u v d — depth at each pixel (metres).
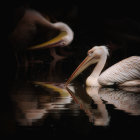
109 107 8.84
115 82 12.02
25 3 25.38
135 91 11.16
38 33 24.16
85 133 6.80
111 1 34.69
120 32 32.50
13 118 7.89
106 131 6.88
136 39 32.12
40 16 23.53
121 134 6.71
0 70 19.02
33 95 10.73
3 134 6.79
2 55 24.81
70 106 9.03
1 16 23.89
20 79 14.87
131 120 7.58
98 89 11.72
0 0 23.86
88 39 32.22
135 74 11.98
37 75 16.36
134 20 35.47
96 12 33.97
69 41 23.67
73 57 26.92
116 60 23.31
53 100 9.87
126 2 35.50
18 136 6.69
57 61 24.48
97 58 12.49
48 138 6.56
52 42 23.38
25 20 22.97
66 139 6.50
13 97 10.43
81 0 33.53
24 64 22.77
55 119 7.76
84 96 10.43
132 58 12.16
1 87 12.55
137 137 6.57
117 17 35.09
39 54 26.69
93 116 7.96
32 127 7.18
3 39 24.42
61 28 23.89
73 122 7.50
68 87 12.34
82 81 13.84
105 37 32.78
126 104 9.18
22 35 22.83
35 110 8.60
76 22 32.06
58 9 29.78
